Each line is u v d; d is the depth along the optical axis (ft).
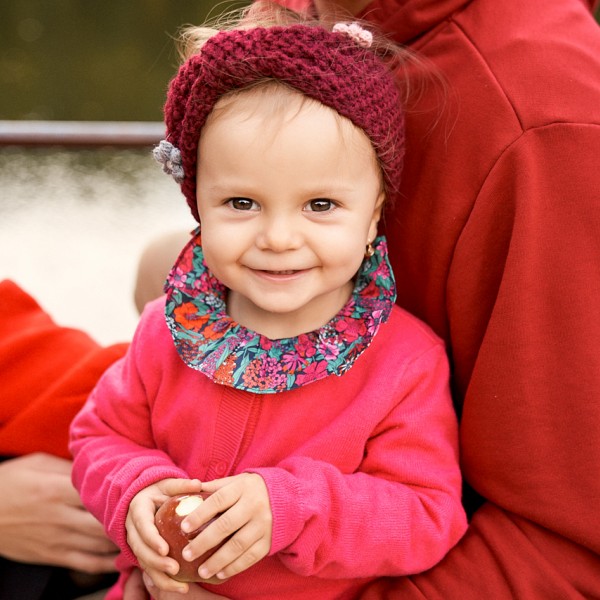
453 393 3.59
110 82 21.99
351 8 3.54
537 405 3.06
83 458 3.53
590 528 3.00
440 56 3.33
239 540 2.84
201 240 3.28
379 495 3.12
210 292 3.44
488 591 3.13
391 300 3.28
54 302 7.20
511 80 3.13
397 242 3.50
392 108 3.14
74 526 4.10
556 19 3.27
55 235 8.06
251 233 3.03
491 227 3.15
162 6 27.32
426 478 3.21
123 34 25.57
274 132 2.90
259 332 3.38
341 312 3.34
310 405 3.28
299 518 2.90
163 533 2.91
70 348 4.61
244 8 3.67
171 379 3.47
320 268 3.09
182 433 3.40
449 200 3.22
